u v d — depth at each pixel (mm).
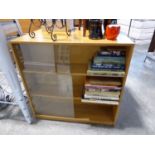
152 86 2182
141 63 3021
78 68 1276
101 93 1233
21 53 1176
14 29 1200
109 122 1434
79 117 1494
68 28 1232
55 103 1539
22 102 1339
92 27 1023
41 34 1187
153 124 1475
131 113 1618
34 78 1384
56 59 1261
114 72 1077
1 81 1761
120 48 1123
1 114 1621
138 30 4355
